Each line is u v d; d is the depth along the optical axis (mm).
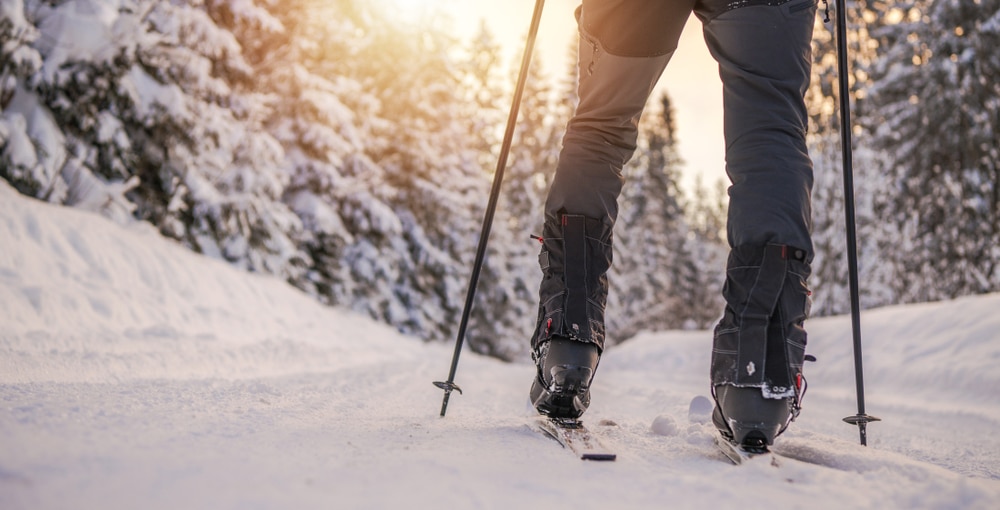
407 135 18516
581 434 1293
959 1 13211
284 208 12719
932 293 13727
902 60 14250
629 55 1511
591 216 1526
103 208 8164
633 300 30188
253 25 12188
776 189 1323
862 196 15297
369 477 806
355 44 17922
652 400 3420
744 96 1401
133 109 9367
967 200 13250
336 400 2100
